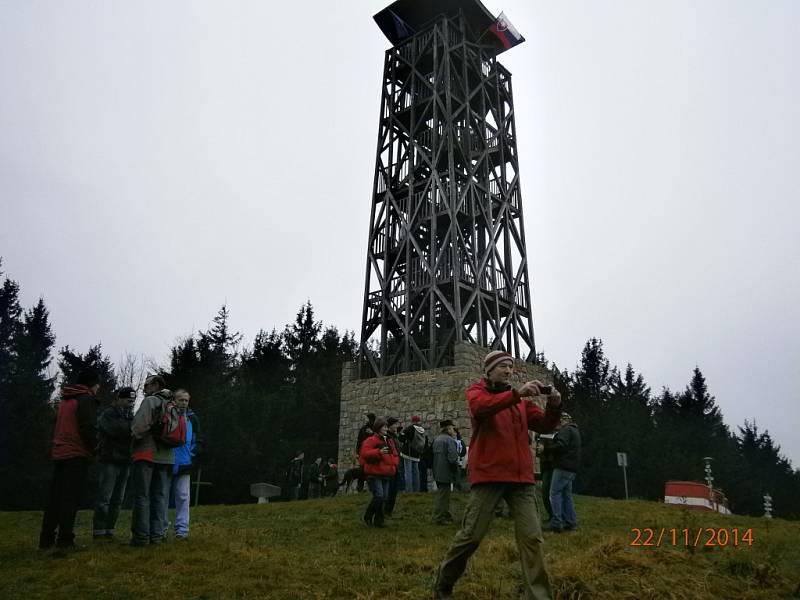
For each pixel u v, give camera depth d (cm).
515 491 508
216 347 3669
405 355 2345
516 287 2583
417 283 2484
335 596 634
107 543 859
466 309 2283
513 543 860
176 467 912
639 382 4606
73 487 809
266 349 3928
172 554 787
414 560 797
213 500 2775
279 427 3166
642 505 1505
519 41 2947
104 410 935
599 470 3384
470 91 2847
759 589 689
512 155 2853
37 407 2961
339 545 930
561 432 1067
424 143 2720
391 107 2816
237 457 2809
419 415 2172
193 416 949
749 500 3741
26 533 1080
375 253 2661
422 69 2881
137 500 837
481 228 2669
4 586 645
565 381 4231
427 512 1297
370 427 1226
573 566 703
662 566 734
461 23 2773
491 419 514
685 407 4397
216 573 712
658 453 3438
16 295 4253
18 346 3625
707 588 673
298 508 1412
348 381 2439
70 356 3922
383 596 632
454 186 2438
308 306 4403
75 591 629
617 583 656
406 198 2677
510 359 540
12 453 2809
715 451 3794
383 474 1112
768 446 5253
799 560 827
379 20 2944
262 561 773
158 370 3425
